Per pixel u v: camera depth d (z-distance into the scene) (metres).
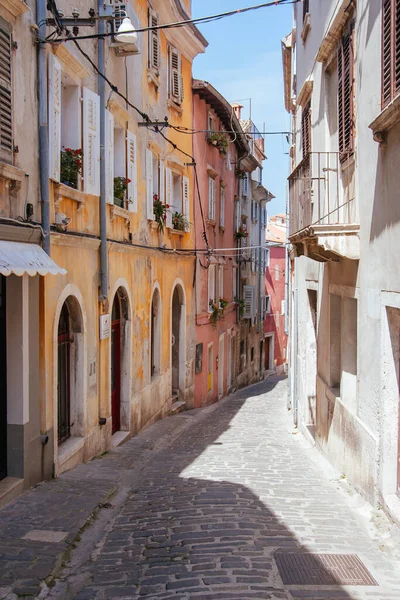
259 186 35.44
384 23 7.05
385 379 7.44
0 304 7.88
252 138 32.81
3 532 6.68
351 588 5.16
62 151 9.59
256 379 37.53
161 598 4.96
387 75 6.96
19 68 7.60
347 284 9.62
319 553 6.03
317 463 11.00
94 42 10.96
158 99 16.53
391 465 7.41
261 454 11.88
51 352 8.85
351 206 9.41
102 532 7.00
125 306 13.49
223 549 6.12
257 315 36.62
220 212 25.16
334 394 10.72
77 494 8.22
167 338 17.83
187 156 19.83
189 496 8.39
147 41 15.21
